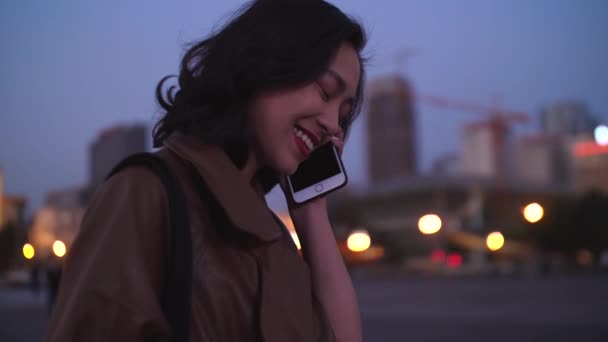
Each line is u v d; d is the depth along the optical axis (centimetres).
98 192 82
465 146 13425
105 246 75
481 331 1179
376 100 14488
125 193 79
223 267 84
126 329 71
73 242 78
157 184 81
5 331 1315
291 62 94
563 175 14225
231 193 86
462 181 8231
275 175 120
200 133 89
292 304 91
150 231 79
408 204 8769
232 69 93
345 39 100
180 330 77
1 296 2864
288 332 87
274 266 91
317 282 120
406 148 14400
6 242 5178
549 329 1195
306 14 98
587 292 2527
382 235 7938
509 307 1800
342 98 100
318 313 104
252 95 94
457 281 4012
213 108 93
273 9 98
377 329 1245
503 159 7156
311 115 96
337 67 97
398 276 5216
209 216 86
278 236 88
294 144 97
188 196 86
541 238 6881
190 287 79
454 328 1240
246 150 98
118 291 72
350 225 7131
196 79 94
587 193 6975
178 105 95
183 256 80
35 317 1716
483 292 2653
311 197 125
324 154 127
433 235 7731
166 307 78
